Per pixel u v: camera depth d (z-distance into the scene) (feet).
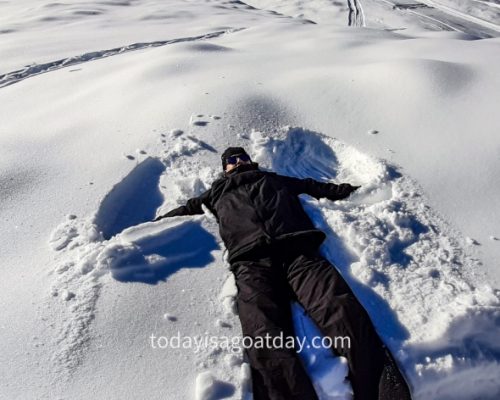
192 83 16.66
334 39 25.29
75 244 9.45
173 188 11.46
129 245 9.09
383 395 6.44
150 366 7.07
